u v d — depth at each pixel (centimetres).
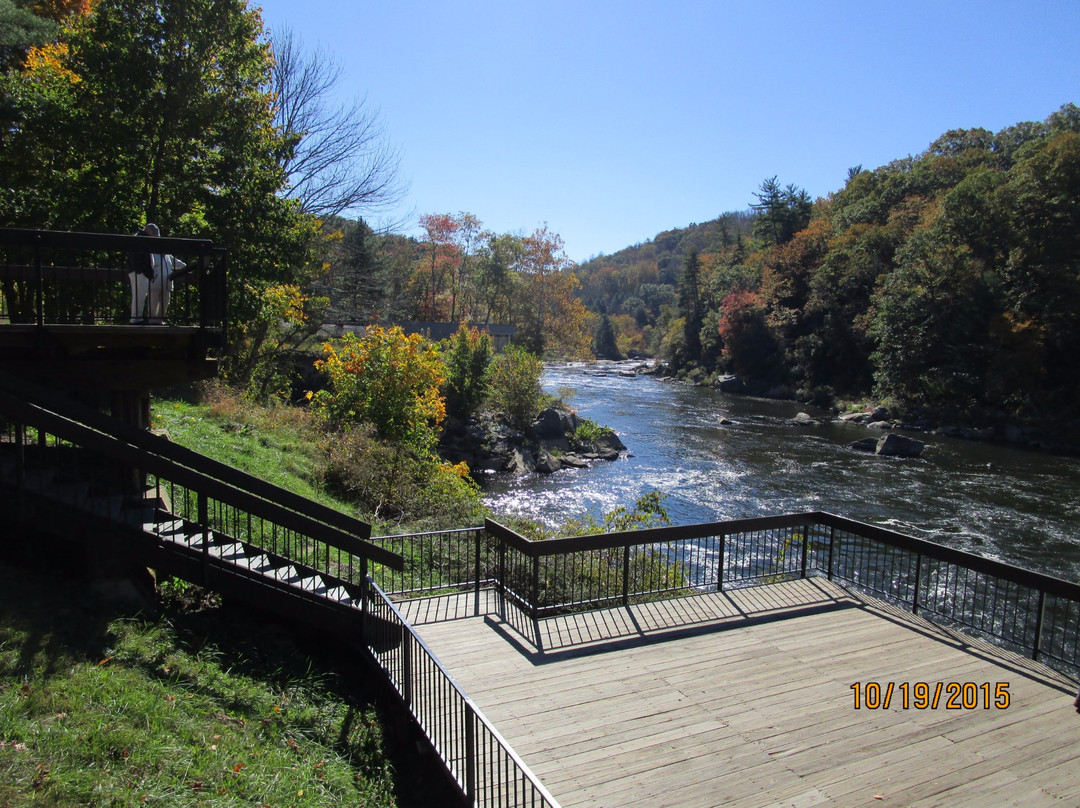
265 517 655
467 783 427
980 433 3475
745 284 6788
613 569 1031
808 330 5428
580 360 8538
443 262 6362
